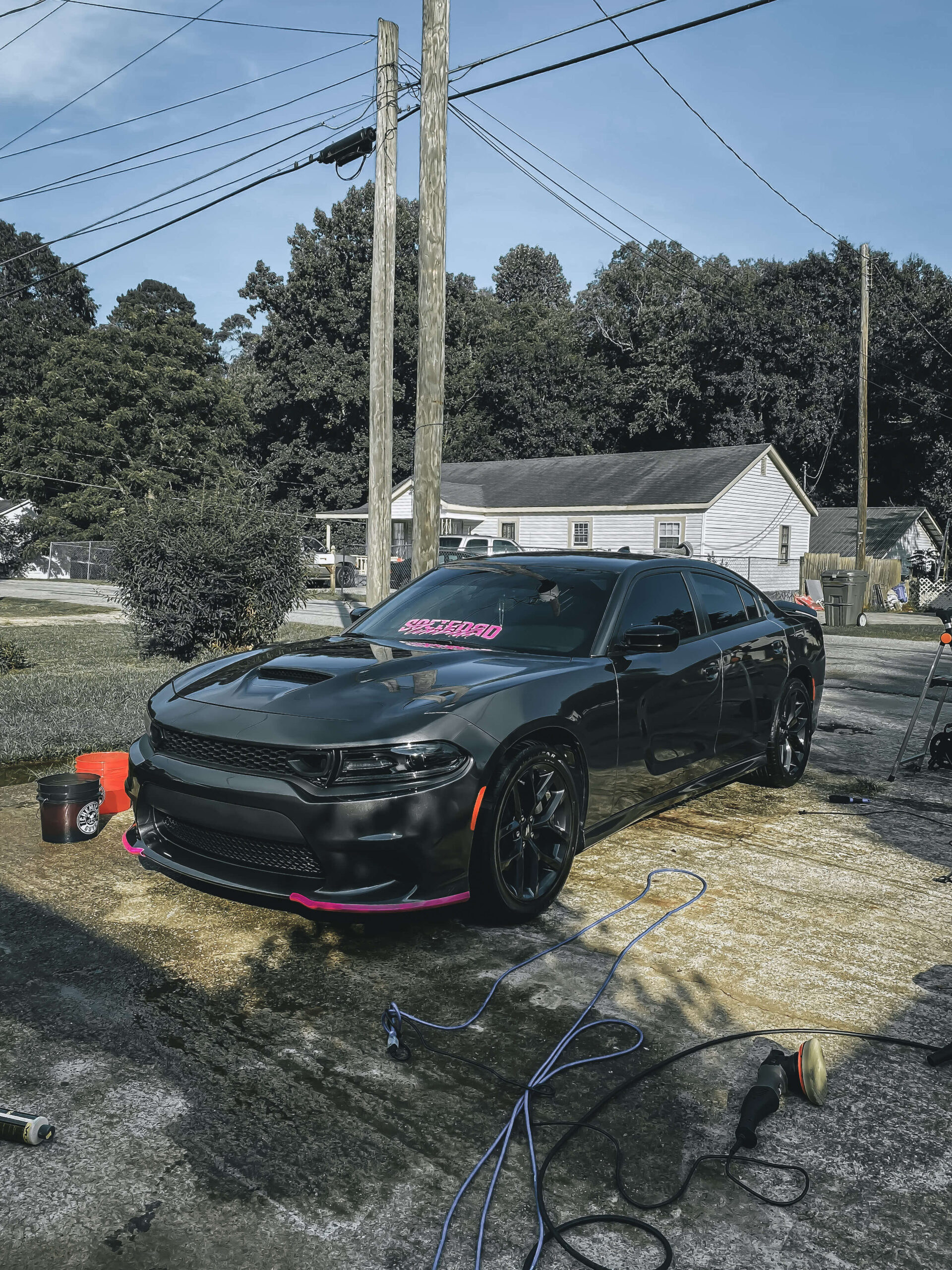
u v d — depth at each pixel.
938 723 8.50
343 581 37.25
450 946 3.63
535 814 3.86
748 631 5.59
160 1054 2.84
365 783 3.38
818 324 44.94
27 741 6.86
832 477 47.00
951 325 40.56
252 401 53.03
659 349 49.16
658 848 4.87
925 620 24.67
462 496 32.91
